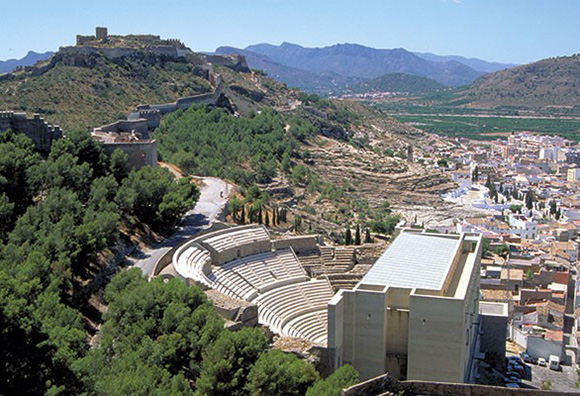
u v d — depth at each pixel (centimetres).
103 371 6288
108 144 13312
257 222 14888
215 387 6706
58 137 12738
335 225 18950
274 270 12438
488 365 10581
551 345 11531
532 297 14388
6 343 5719
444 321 8100
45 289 7725
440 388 5625
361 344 8519
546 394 5500
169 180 12888
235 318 8706
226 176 18688
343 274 13100
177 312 7569
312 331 10712
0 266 7581
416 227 19575
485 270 15525
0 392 5528
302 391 7056
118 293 8288
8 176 10088
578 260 17500
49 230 9056
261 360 6900
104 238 9544
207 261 11231
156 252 11069
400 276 9069
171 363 7106
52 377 5822
